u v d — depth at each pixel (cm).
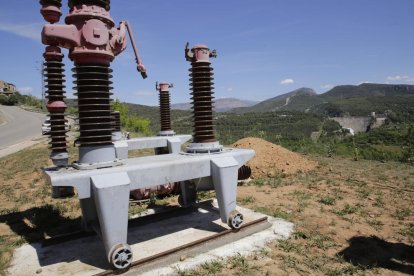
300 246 516
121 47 471
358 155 1506
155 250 475
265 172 1052
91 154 443
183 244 487
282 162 1120
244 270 441
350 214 671
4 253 502
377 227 602
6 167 1417
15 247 527
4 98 9225
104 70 451
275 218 636
